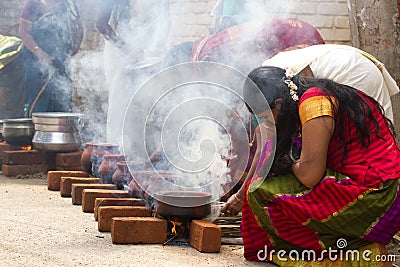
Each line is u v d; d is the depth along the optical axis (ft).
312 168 10.41
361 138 10.61
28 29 23.90
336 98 10.52
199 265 10.80
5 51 25.17
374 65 12.26
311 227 10.62
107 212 12.96
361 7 18.24
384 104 12.31
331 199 10.45
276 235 11.18
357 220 10.48
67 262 10.64
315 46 12.39
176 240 12.43
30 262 10.57
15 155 20.76
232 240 12.54
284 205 10.68
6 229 12.85
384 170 10.49
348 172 10.59
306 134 10.37
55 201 16.28
